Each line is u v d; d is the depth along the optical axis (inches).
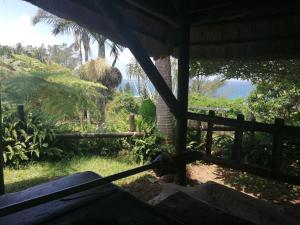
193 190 90.0
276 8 97.7
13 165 188.7
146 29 121.2
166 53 136.2
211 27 131.8
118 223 48.6
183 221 52.9
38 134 197.6
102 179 55.1
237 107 353.1
